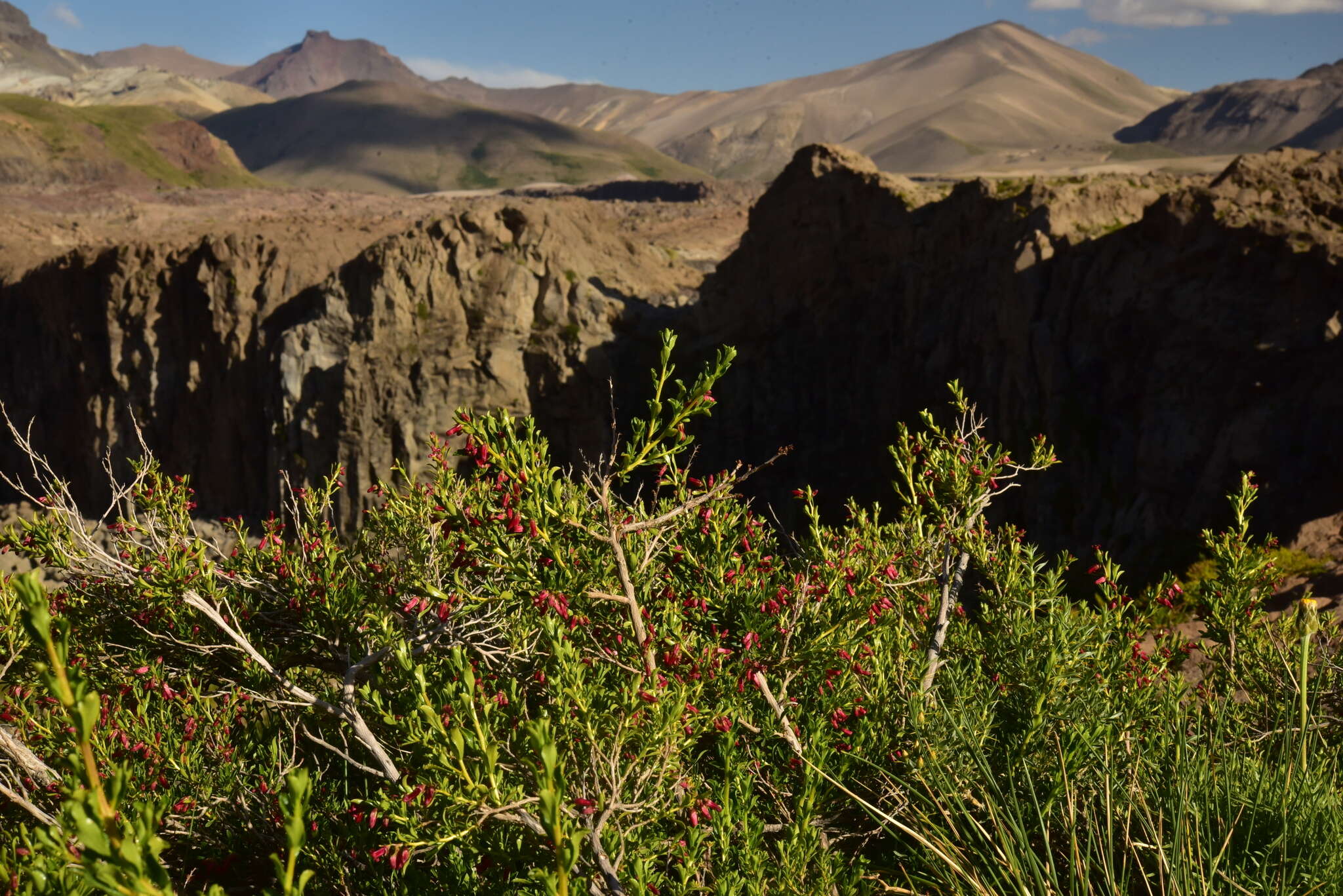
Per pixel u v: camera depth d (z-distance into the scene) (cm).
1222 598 488
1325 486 1902
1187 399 2206
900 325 3272
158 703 486
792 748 367
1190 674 651
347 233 4966
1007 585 428
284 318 4509
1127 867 318
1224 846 288
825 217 3509
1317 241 2033
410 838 251
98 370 5219
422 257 3872
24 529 461
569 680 269
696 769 361
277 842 427
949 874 305
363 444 3903
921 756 357
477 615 405
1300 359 2008
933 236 3109
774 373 3625
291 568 509
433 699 303
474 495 338
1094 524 2433
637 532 374
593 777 271
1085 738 333
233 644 510
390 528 520
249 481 4572
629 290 3941
